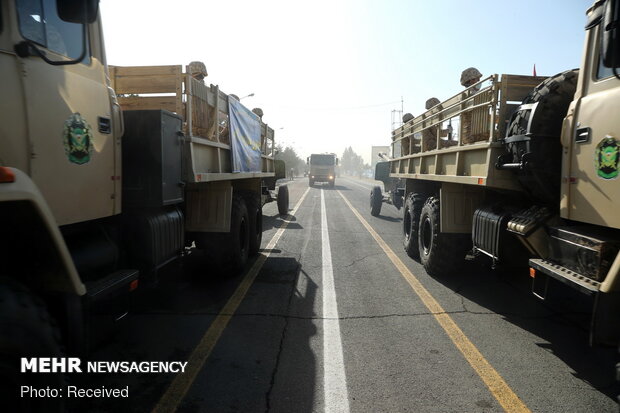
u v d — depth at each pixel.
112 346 3.61
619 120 2.90
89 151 2.98
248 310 4.55
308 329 4.05
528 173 3.78
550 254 3.54
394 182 12.45
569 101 3.68
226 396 2.86
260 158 8.46
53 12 2.61
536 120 3.70
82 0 2.22
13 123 2.28
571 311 4.62
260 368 3.26
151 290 5.22
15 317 1.82
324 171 35.97
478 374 3.20
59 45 2.68
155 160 3.55
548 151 3.70
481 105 4.59
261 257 7.26
